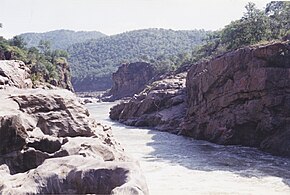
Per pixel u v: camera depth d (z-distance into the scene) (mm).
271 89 41531
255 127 43281
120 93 173000
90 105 135250
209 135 48562
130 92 170125
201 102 52656
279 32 71125
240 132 44688
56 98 20422
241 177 27859
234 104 46188
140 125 66312
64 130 19453
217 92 48750
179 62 152625
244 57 45219
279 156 37375
